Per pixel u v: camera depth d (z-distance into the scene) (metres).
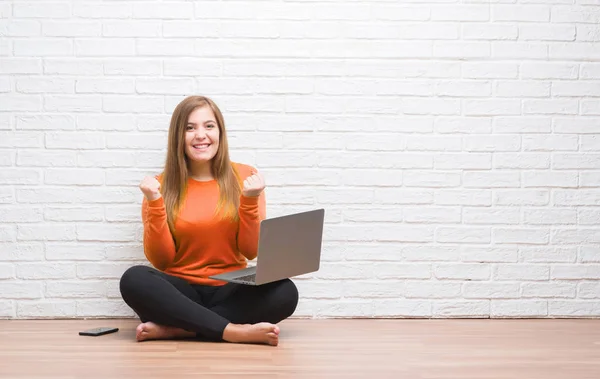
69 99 3.26
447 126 3.34
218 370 2.26
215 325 2.70
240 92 3.29
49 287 3.26
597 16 3.35
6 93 3.25
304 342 2.75
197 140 2.97
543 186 3.36
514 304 3.35
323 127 3.31
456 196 3.34
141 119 3.27
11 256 3.25
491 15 3.34
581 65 3.36
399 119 3.33
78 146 3.26
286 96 3.30
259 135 3.29
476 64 3.34
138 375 2.19
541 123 3.36
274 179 3.30
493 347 2.68
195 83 3.28
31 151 3.25
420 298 3.33
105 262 3.27
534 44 3.35
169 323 2.72
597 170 3.36
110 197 3.27
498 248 3.35
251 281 2.68
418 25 3.33
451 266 3.34
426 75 3.33
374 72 3.32
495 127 3.35
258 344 2.70
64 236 3.26
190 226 2.94
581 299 3.36
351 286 3.32
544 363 2.41
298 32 3.30
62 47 3.25
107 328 2.96
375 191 3.32
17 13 3.24
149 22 3.27
